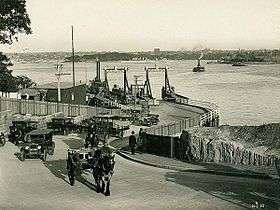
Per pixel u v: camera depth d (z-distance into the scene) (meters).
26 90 69.00
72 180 22.31
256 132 28.19
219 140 28.11
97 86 104.88
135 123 57.22
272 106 111.88
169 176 24.41
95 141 35.22
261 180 23.14
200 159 28.42
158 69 106.31
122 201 19.16
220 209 17.67
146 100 87.50
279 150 26.62
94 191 21.16
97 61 113.56
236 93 147.62
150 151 32.00
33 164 28.22
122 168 26.92
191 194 20.25
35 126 39.38
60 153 32.84
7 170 26.16
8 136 38.72
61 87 70.75
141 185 22.25
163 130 45.34
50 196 20.14
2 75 68.94
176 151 30.22
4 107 51.06
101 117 49.00
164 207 18.08
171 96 98.88
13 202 19.03
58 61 67.50
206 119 60.91
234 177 23.94
